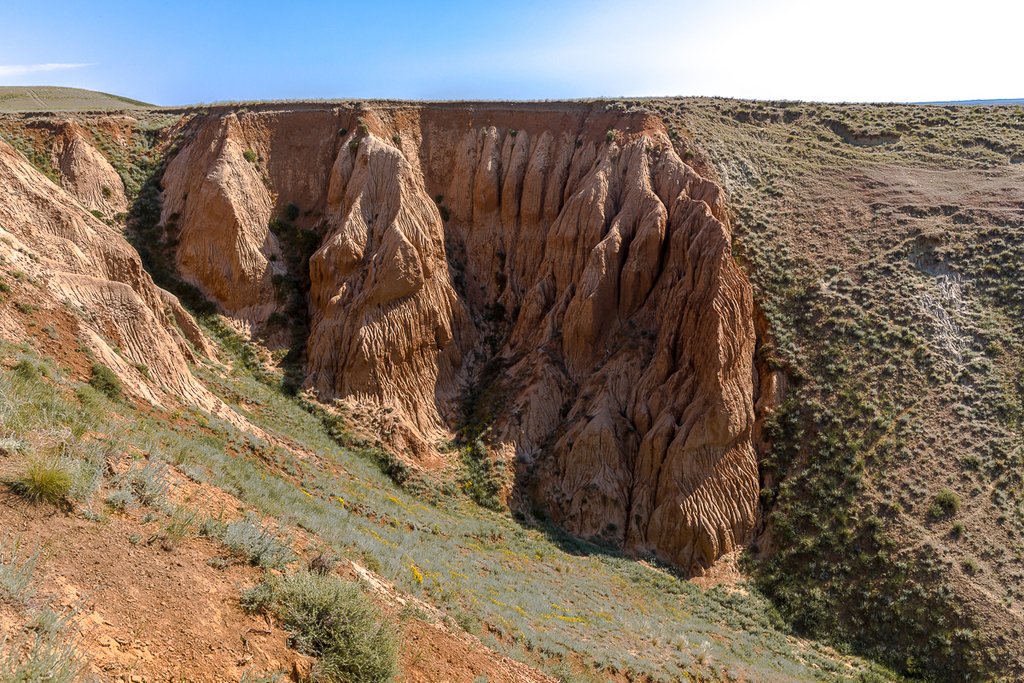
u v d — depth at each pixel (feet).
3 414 31.09
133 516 29.60
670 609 77.15
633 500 95.20
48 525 25.64
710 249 104.42
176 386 70.64
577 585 73.97
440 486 94.99
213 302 110.22
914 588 79.25
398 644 30.63
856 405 96.58
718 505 91.71
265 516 40.32
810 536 87.40
